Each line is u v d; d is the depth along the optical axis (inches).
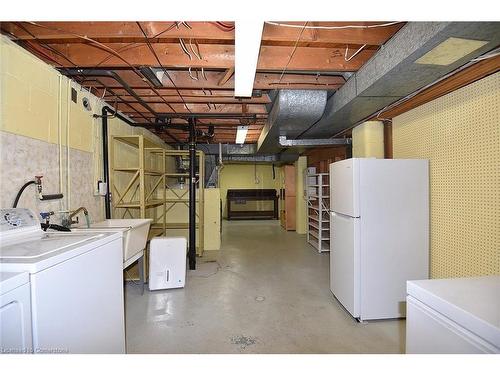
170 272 126.5
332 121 136.6
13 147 68.9
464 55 67.1
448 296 40.0
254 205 409.1
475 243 79.5
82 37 71.0
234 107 153.9
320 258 182.2
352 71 96.0
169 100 130.2
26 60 73.4
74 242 55.1
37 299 40.3
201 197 188.1
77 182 99.4
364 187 94.2
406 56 68.1
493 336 31.8
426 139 101.2
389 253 95.5
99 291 58.1
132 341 83.3
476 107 78.8
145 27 70.5
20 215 63.3
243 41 60.3
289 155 289.1
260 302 112.1
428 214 97.5
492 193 73.9
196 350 78.7
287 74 108.0
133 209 155.5
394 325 93.2
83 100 104.2
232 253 195.6
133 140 139.5
